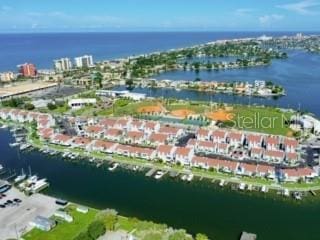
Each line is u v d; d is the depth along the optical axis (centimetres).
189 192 12038
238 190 12038
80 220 10256
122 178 13275
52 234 9556
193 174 13225
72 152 15800
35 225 9888
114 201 11531
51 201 11469
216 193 11900
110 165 14425
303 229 9762
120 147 15300
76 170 14150
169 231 8981
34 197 11781
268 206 11019
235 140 15825
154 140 16212
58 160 15225
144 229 9112
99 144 15738
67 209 10862
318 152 14962
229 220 10256
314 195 11550
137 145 16238
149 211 10844
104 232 9369
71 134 17988
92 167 14375
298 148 15088
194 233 9594
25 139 17950
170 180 12950
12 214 10662
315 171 12625
